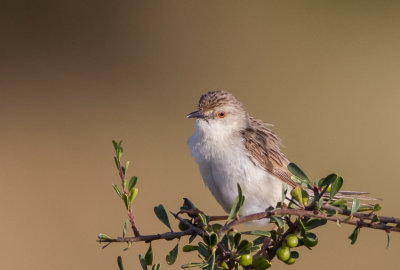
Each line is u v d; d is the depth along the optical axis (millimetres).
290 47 22688
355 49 22516
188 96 21203
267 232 5070
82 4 24281
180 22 24062
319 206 4941
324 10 24016
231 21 23797
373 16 23859
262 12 24219
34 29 23688
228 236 5219
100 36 23688
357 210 5039
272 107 20125
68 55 22891
